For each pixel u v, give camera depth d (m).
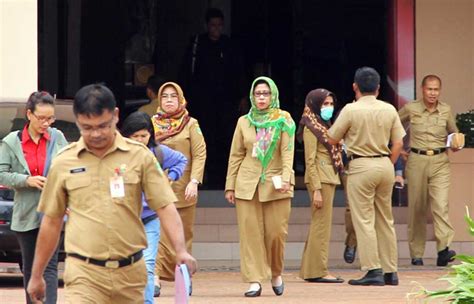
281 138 21.70
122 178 12.70
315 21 32.72
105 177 12.73
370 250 23.36
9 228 22.03
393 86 31.12
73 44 32.03
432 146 27.78
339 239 29.00
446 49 30.95
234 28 32.97
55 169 12.84
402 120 28.09
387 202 23.61
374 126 23.14
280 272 22.22
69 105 24.22
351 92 32.50
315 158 23.86
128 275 12.80
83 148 12.76
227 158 32.78
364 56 32.28
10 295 22.19
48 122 17.23
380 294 22.34
